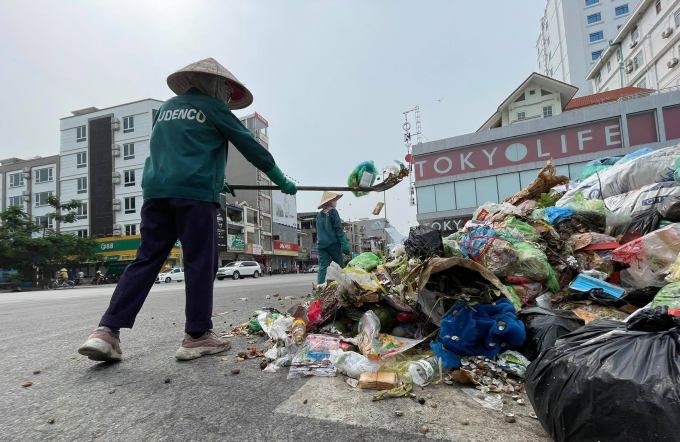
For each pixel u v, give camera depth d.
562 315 1.87
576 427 1.02
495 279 1.86
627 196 3.87
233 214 37.62
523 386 1.58
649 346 1.06
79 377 1.83
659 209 3.33
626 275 2.81
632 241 2.88
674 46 25.92
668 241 2.67
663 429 0.89
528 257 2.70
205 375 1.82
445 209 23.95
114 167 33.75
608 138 20.72
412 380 1.62
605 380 1.01
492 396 1.50
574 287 2.59
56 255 26.78
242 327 2.96
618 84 34.75
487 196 22.98
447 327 1.87
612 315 2.18
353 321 2.41
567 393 1.07
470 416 1.34
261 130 43.06
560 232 3.45
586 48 49.50
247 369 1.91
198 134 2.15
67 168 35.34
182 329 3.07
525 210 4.13
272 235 45.75
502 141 22.91
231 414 1.38
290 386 1.66
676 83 25.75
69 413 1.41
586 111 21.23
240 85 2.42
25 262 25.89
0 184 38.00
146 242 2.16
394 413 1.36
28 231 26.31
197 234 2.13
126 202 33.41
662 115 19.89
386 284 2.53
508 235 3.14
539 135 22.12
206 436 1.22
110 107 34.12
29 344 2.70
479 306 1.89
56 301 7.43
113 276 32.38
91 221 34.22
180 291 8.91
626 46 32.69
